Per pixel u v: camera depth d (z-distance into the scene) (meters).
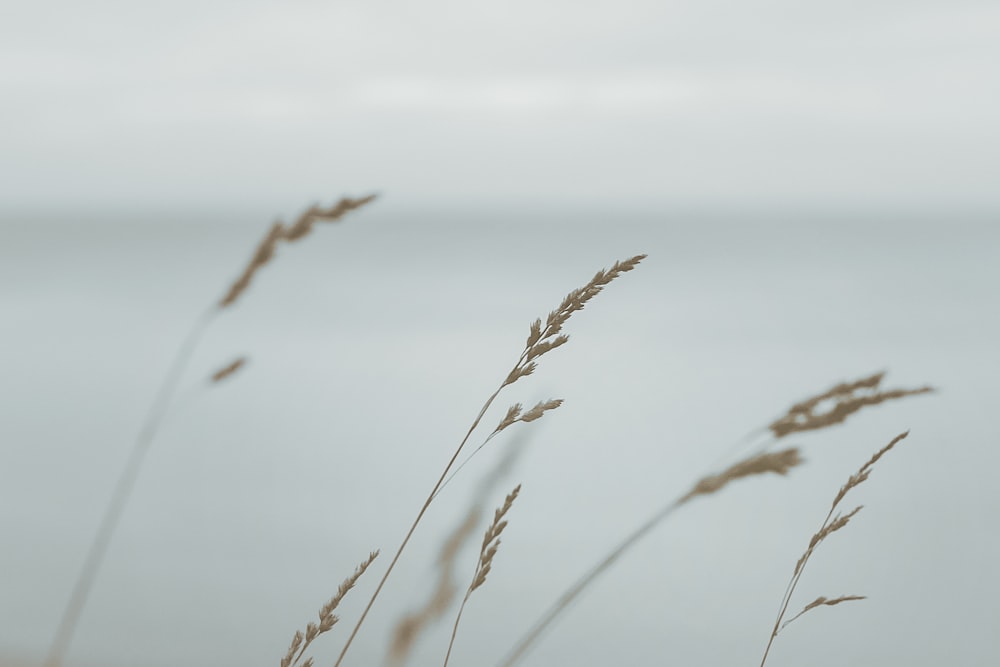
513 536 14.37
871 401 0.82
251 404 24.69
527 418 0.78
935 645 10.59
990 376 27.34
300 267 79.38
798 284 62.25
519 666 9.77
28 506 15.71
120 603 11.46
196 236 157.75
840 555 13.47
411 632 0.81
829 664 10.22
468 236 148.88
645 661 10.08
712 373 30.19
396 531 14.29
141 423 22.23
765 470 0.80
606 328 41.69
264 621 10.91
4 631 10.30
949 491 16.25
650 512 15.38
